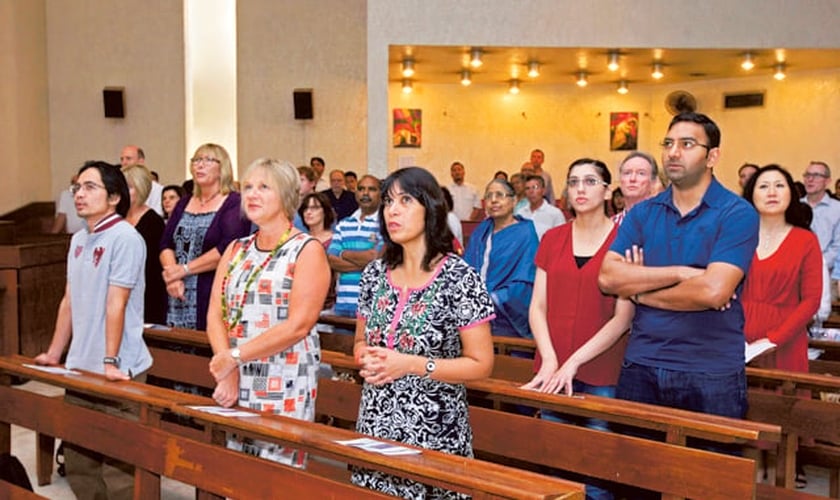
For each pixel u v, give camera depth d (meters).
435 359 2.36
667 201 2.86
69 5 11.83
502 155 13.41
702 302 2.66
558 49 9.17
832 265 6.38
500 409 3.32
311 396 2.96
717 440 2.50
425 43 8.90
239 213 4.21
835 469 3.94
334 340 4.86
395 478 2.44
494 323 4.50
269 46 11.76
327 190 9.52
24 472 3.55
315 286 2.84
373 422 2.46
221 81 12.03
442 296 2.39
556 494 1.95
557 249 3.41
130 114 11.88
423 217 2.41
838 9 8.84
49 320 6.65
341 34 11.68
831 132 11.12
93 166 3.48
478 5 8.91
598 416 2.77
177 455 2.75
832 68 11.02
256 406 2.86
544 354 3.30
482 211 11.70
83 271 3.51
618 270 2.85
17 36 11.14
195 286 4.31
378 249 5.24
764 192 3.77
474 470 2.13
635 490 3.09
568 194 3.36
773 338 3.68
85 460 3.72
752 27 8.91
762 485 3.14
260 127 11.84
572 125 13.27
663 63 10.43
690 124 2.73
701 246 2.74
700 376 2.74
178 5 11.73
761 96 11.81
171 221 4.42
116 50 11.84
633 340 2.93
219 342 2.92
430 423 2.40
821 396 4.20
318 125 11.76
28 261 6.36
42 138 11.73
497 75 11.95
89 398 3.62
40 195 11.66
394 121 13.34
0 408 3.52
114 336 3.41
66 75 11.88
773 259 3.79
